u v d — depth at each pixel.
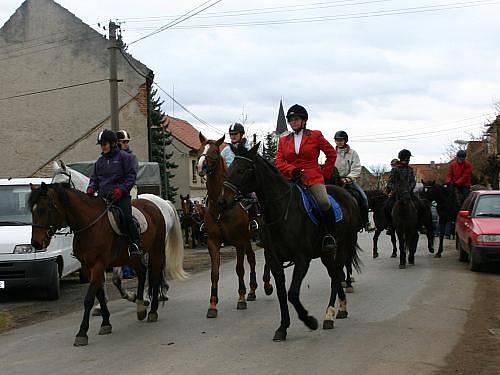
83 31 33.28
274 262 7.84
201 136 10.55
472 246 13.91
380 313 9.31
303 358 6.88
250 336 8.06
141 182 20.66
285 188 7.79
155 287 9.59
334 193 9.16
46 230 8.01
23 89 33.47
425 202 16.89
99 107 32.94
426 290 11.40
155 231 9.71
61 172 10.13
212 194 9.70
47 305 11.81
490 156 37.59
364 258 17.17
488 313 9.23
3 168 33.34
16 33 33.59
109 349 7.68
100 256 8.34
